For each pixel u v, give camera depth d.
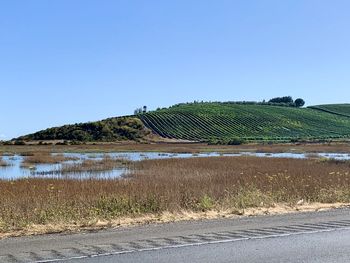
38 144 118.19
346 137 139.75
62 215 13.20
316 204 16.50
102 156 64.44
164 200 15.53
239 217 13.55
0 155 68.62
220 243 9.72
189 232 10.98
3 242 10.03
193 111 165.88
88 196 16.34
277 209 15.23
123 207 14.70
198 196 16.59
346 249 9.23
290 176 23.23
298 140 123.88
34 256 8.66
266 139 133.88
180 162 43.09
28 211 13.47
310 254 8.83
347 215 13.68
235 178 24.34
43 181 23.55
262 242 9.82
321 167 33.47
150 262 8.26
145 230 11.31
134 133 141.00
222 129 148.88
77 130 140.00
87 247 9.40
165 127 149.00
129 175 31.30
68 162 51.56
